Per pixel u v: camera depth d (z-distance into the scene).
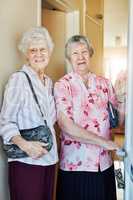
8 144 1.64
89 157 1.97
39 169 1.70
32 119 1.69
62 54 3.37
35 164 1.68
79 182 1.99
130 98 1.58
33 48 1.78
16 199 1.71
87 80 2.04
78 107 1.97
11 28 1.94
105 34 8.52
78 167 1.98
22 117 1.67
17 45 2.03
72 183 2.00
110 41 8.95
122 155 1.68
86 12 3.93
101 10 4.85
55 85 1.96
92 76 2.07
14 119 1.64
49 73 3.18
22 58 2.11
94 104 1.99
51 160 1.76
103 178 2.01
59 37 3.38
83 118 1.97
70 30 3.53
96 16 4.54
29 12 2.25
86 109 1.97
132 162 1.44
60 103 1.91
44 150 1.68
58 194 2.08
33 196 1.70
